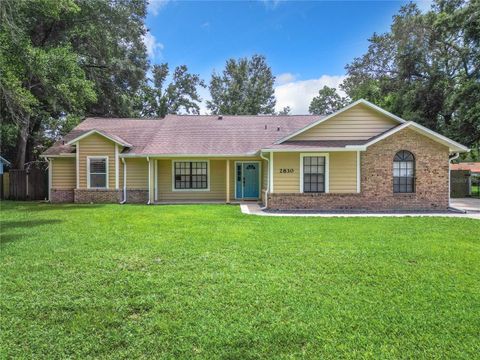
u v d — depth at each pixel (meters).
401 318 3.44
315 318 3.45
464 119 18.72
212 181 17.22
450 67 23.03
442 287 4.30
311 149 12.70
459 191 20.64
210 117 19.38
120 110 24.97
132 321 3.42
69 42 19.39
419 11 24.23
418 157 12.86
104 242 6.84
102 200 16.05
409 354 2.81
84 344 3.00
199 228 8.48
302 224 9.18
